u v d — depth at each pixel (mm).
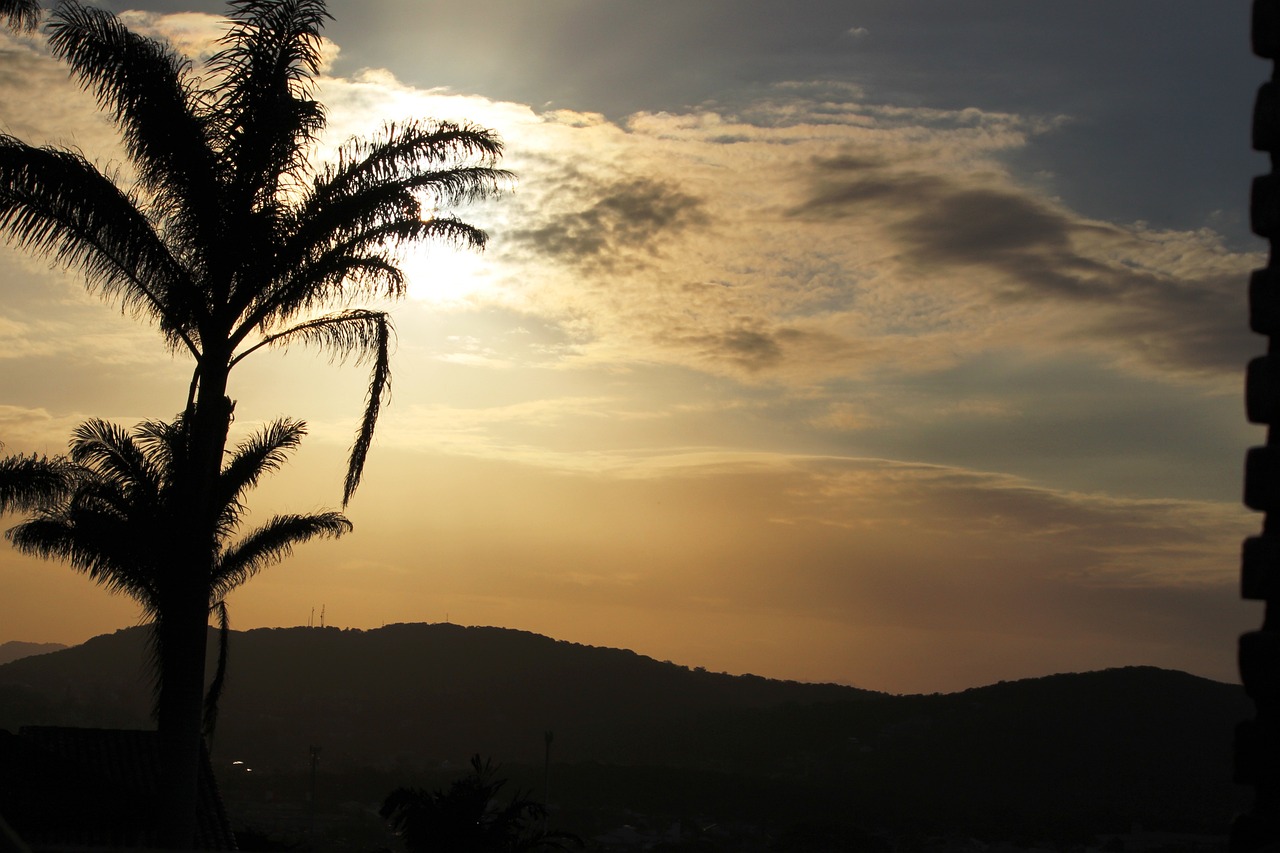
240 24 13977
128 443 15859
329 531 17609
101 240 13367
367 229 14500
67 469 15000
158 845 13148
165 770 13266
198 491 13648
